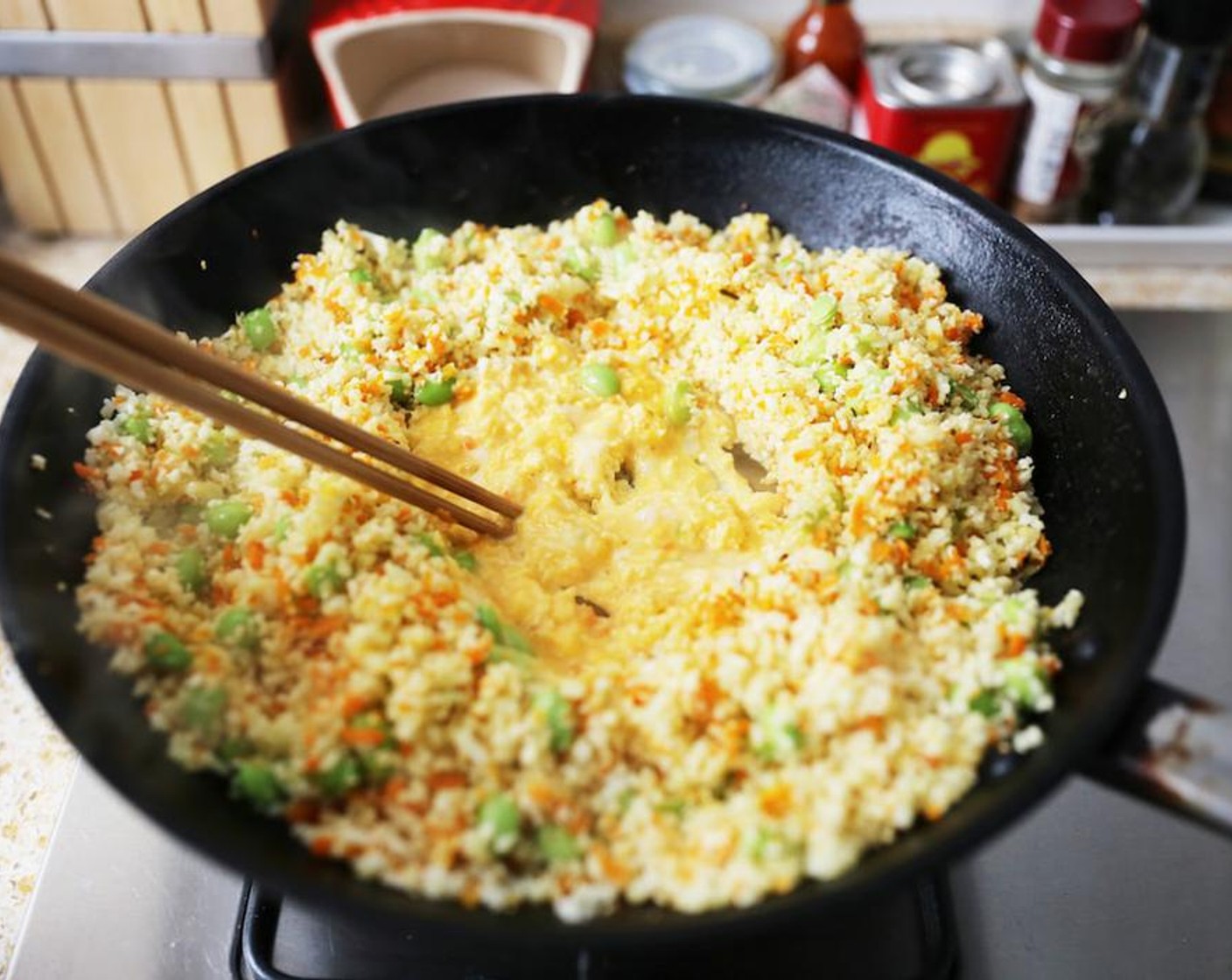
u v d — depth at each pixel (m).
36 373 0.27
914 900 0.28
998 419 0.32
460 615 0.27
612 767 0.25
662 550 0.31
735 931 0.21
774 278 0.35
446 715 0.25
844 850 0.23
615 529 0.31
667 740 0.25
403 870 0.23
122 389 0.31
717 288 0.34
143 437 0.30
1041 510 0.31
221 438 0.31
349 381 0.32
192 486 0.30
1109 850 0.30
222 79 0.42
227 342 0.34
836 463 0.31
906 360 0.32
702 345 0.35
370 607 0.26
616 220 0.37
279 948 0.27
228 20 0.41
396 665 0.25
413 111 0.35
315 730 0.24
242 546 0.28
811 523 0.30
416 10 0.44
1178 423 0.40
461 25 0.44
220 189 0.33
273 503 0.29
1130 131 0.46
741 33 0.49
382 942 0.27
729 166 0.36
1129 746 0.22
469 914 0.22
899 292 0.34
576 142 0.36
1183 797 0.21
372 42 0.44
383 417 0.32
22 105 0.42
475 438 0.33
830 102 0.47
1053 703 0.25
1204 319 0.43
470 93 0.46
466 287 0.35
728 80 0.46
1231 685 0.34
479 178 0.37
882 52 0.46
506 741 0.24
